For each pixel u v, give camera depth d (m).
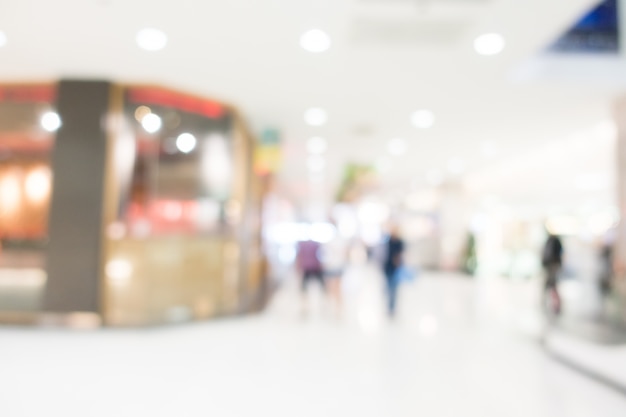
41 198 6.68
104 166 6.03
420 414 3.18
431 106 7.16
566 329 6.20
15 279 6.05
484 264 16.94
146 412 3.13
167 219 7.01
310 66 5.61
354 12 4.27
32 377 3.86
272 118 7.97
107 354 4.65
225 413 3.14
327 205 26.36
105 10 4.30
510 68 5.56
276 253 15.78
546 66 6.03
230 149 7.24
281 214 17.98
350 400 3.43
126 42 4.99
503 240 18.00
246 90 6.52
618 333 5.84
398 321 6.80
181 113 6.65
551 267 7.73
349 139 9.48
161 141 6.83
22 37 4.90
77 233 5.94
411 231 18.62
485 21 4.39
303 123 8.28
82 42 5.00
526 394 3.62
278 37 4.81
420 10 4.23
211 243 6.82
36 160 6.77
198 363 4.37
